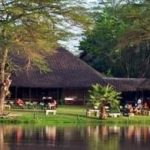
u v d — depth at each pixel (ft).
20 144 130.62
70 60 268.41
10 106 225.97
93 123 196.03
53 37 202.90
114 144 135.33
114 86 265.95
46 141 137.39
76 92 266.77
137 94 277.23
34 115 193.98
